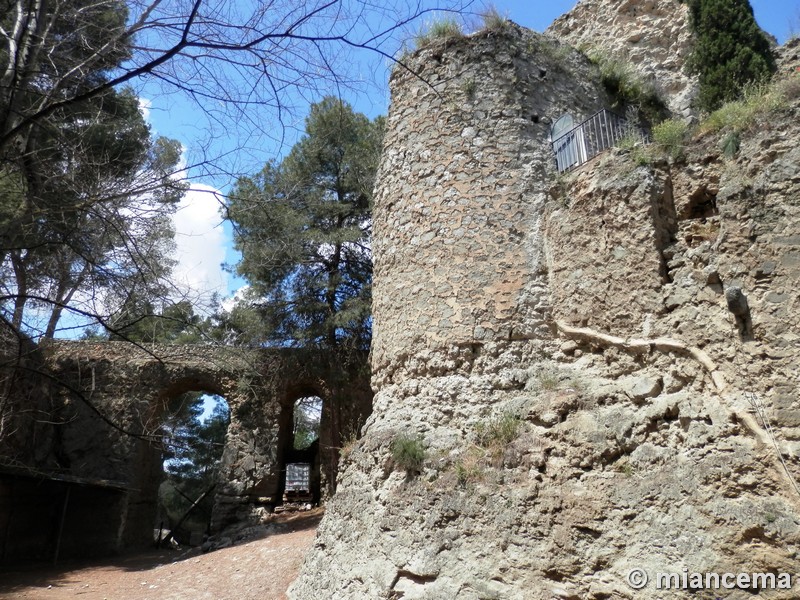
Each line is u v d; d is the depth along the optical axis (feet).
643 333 21.48
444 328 26.40
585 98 32.07
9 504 53.88
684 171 22.44
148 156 22.36
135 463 58.75
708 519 17.26
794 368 16.94
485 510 21.35
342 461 29.94
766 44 36.04
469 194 27.86
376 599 22.20
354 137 59.82
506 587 19.75
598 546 18.83
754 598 15.84
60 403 58.75
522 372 24.57
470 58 30.17
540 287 25.76
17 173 21.93
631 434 20.06
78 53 19.61
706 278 19.94
